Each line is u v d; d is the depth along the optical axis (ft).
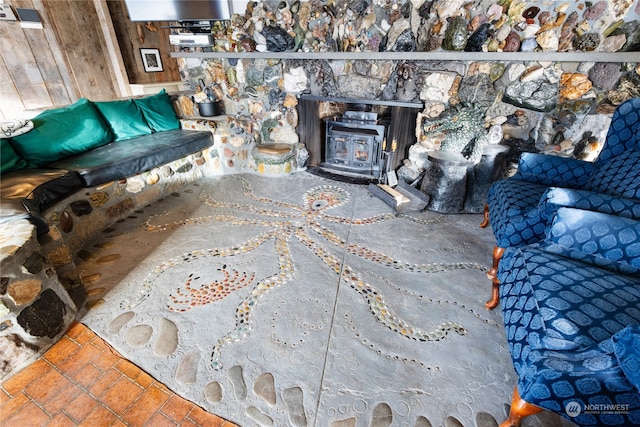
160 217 7.50
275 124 10.07
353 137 9.70
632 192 3.94
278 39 8.61
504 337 4.41
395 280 5.48
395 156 9.27
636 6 5.77
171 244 6.45
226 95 10.16
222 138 9.77
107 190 6.91
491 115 7.51
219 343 4.29
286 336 4.39
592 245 3.30
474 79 7.33
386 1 7.34
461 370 3.94
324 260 5.99
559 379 2.40
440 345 4.28
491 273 4.95
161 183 8.45
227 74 9.80
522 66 6.88
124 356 4.11
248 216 7.61
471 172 7.63
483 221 7.14
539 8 6.36
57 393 3.67
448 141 8.02
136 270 5.67
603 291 2.93
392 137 9.09
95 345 4.26
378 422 3.38
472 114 7.56
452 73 7.47
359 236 6.81
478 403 3.57
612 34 6.05
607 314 2.70
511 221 4.57
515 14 6.53
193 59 9.93
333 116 10.15
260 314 4.75
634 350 2.10
